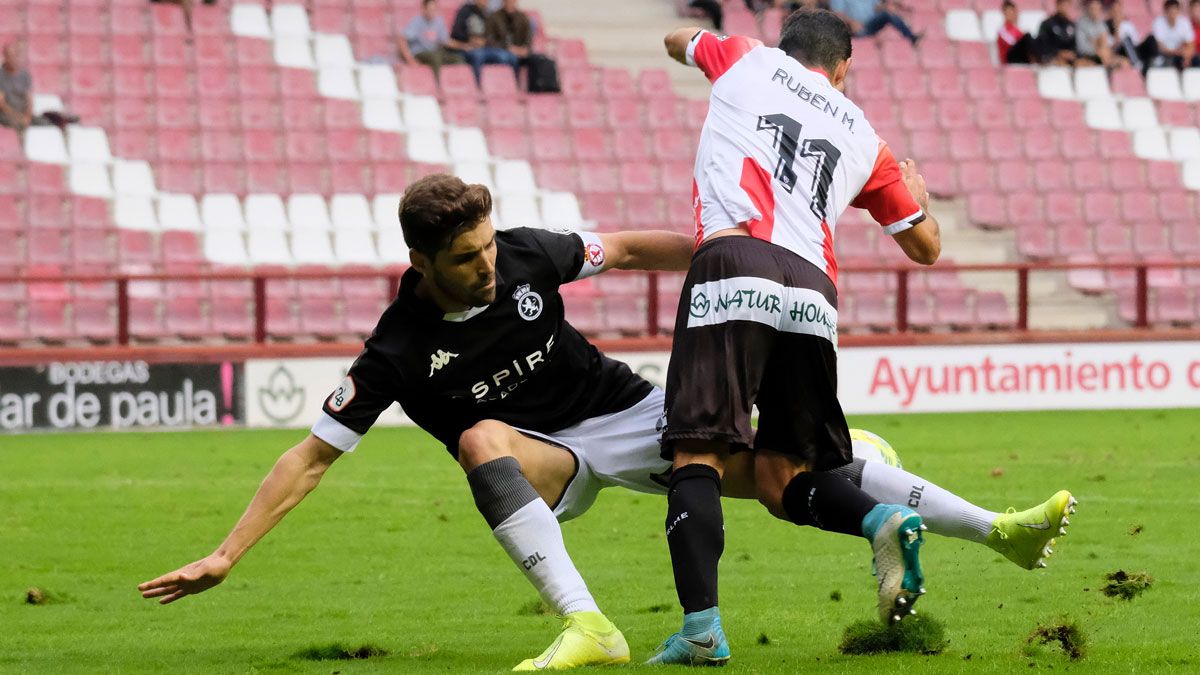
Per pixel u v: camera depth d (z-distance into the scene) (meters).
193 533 26.95
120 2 68.44
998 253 67.12
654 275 53.44
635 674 13.32
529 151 67.12
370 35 70.62
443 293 14.38
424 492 32.62
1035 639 15.14
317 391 50.53
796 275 14.35
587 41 75.69
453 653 15.64
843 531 14.16
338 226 61.75
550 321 15.12
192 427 49.50
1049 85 74.25
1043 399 54.09
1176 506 28.27
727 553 23.78
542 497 15.52
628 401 15.88
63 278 48.44
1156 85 75.06
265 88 66.81
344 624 18.14
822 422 14.66
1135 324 61.03
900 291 53.78
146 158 62.41
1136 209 68.69
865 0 75.50
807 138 15.00
